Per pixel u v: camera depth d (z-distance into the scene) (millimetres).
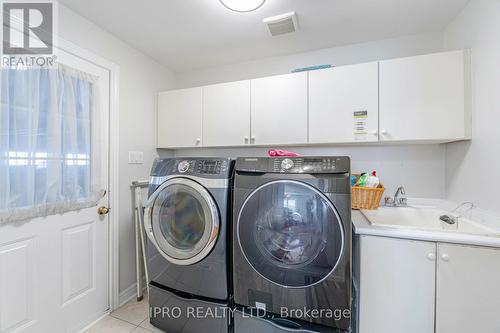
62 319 1547
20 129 1320
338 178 1170
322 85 1826
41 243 1437
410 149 1946
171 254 1482
